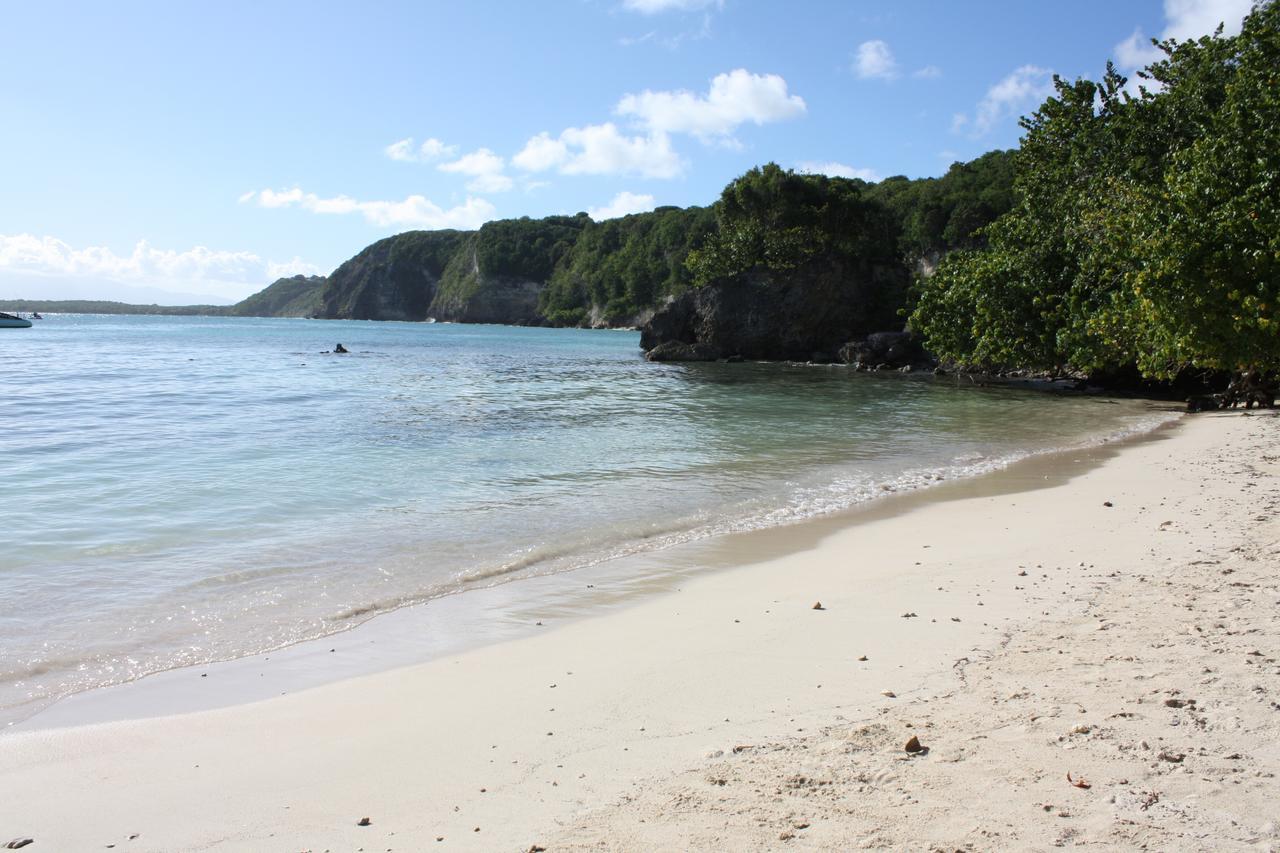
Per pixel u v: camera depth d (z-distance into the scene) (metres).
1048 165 36.41
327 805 4.36
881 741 4.68
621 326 157.00
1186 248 18.36
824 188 70.25
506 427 21.88
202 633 7.28
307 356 57.81
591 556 9.89
